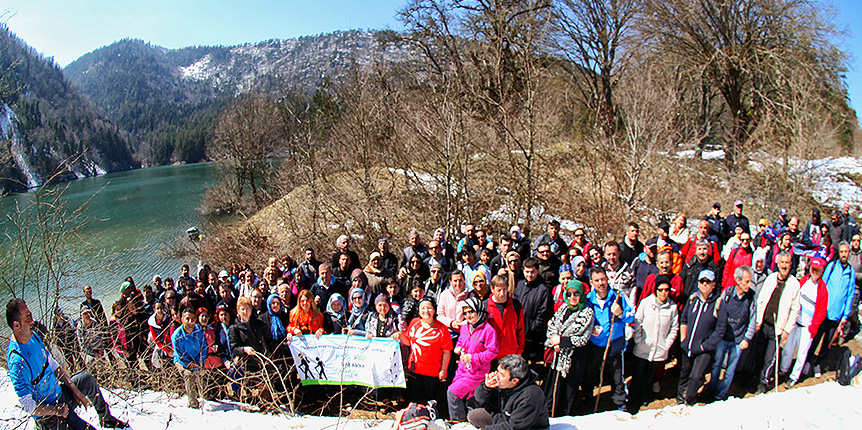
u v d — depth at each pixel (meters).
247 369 5.62
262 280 8.21
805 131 16.30
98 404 4.66
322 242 12.70
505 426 3.98
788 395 4.87
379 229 12.46
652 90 13.58
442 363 5.29
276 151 34.91
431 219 12.19
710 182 17.06
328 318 6.07
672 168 14.45
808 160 15.61
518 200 11.85
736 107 20.30
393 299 6.31
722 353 5.15
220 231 15.73
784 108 17.91
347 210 12.44
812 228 10.56
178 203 38.88
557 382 5.07
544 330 5.97
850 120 22.33
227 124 34.31
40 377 3.91
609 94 22.94
